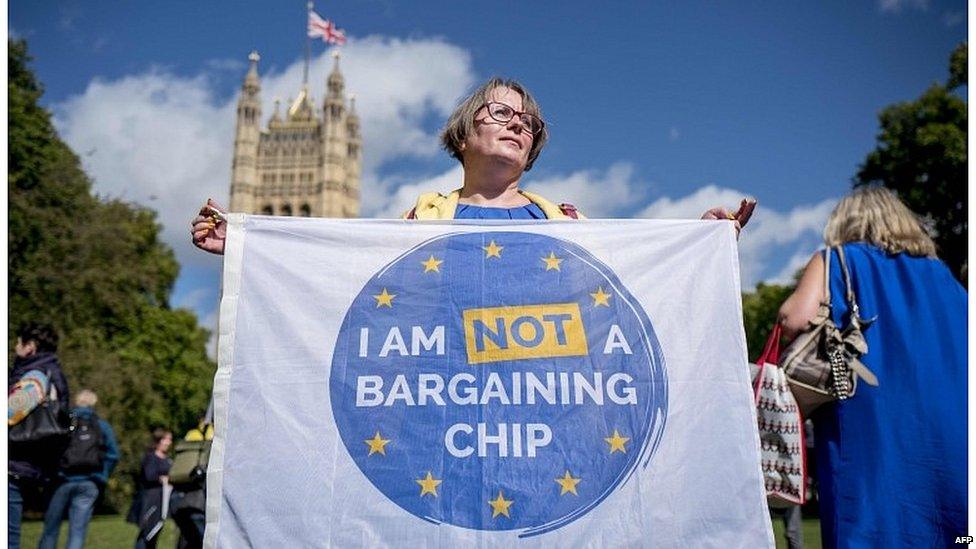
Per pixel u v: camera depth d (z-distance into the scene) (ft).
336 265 10.10
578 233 10.23
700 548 9.16
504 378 9.59
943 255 89.56
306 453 9.41
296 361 9.74
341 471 9.33
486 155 10.84
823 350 10.15
